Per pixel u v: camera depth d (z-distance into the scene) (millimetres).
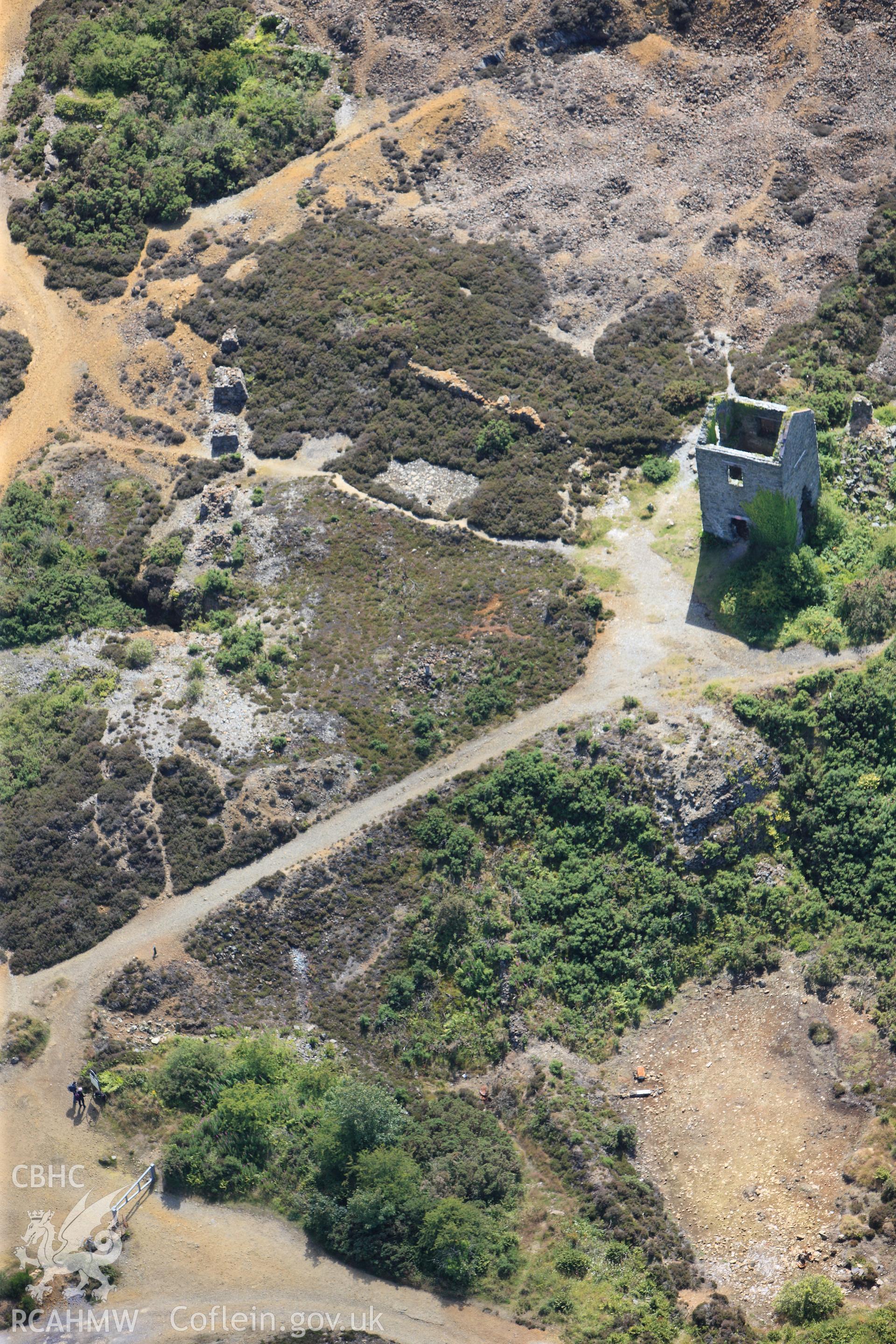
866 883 70500
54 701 82438
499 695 78375
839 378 88500
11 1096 68625
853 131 100312
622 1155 65500
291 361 97375
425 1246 61125
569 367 93500
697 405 89812
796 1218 62031
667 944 70625
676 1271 60812
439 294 97625
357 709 79312
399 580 85000
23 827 77000
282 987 71938
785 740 73688
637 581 82250
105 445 96688
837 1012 67875
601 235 100688
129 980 71812
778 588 78250
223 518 90250
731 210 99500
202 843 75562
